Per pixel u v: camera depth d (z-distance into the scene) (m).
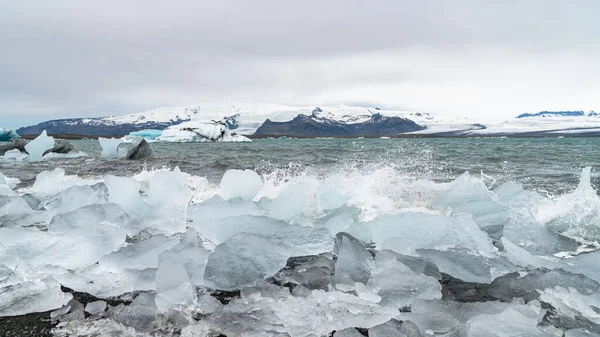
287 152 18.78
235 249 2.06
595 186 5.36
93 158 13.08
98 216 2.90
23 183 5.91
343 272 1.99
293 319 1.50
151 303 1.65
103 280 1.96
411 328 1.38
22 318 1.58
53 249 2.24
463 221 2.51
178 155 15.84
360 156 13.88
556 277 1.83
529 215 2.80
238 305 1.63
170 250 2.08
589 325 1.44
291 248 2.30
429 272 1.98
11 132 23.62
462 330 1.34
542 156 14.44
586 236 2.79
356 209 3.06
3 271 1.96
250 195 3.46
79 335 1.44
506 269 2.07
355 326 1.49
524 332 1.32
